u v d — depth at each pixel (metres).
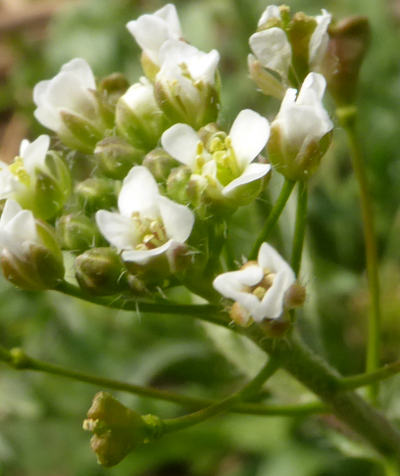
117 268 0.06
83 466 0.08
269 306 0.06
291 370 0.06
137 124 0.06
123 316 0.09
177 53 0.06
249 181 0.06
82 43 0.11
